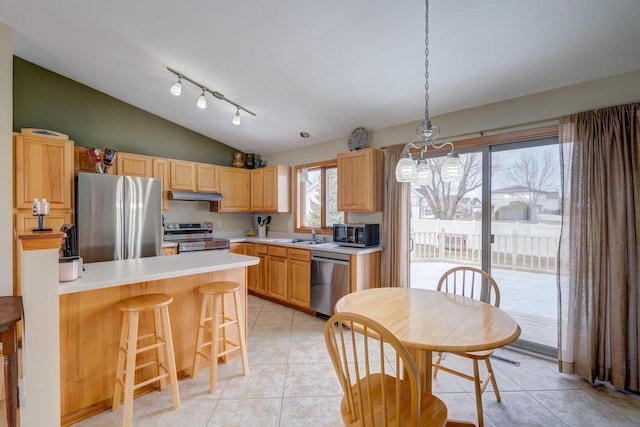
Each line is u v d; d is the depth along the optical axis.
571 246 2.31
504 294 2.88
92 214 3.28
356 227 3.55
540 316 2.70
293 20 2.22
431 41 2.19
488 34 2.06
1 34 2.57
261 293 4.41
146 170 4.02
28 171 3.01
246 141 4.94
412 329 1.41
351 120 3.68
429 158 3.35
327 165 4.44
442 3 1.85
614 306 2.12
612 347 2.13
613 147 2.15
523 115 2.68
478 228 3.04
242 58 2.78
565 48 2.10
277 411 1.91
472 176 3.08
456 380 2.31
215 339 2.14
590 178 2.23
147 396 2.06
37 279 1.57
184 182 4.39
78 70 3.46
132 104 4.17
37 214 1.67
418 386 1.07
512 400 2.05
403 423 1.20
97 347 1.90
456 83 2.66
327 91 3.13
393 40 2.25
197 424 1.79
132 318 1.76
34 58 3.29
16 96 3.32
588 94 2.35
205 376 2.33
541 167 2.68
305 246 3.71
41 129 3.37
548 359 2.59
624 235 2.09
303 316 3.69
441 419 1.22
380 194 3.64
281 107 3.63
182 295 2.31
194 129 4.75
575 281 2.29
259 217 5.27
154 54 2.94
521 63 2.30
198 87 3.45
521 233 2.79
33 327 1.57
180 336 2.30
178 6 2.26
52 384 1.62
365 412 1.28
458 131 3.10
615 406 1.98
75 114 3.72
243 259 2.60
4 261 2.51
